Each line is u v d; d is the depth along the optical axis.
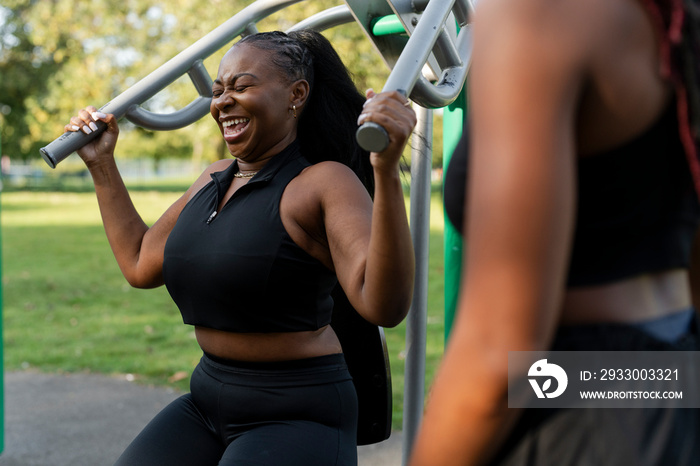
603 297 0.68
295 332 1.38
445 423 0.59
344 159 1.56
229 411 1.40
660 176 0.66
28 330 5.45
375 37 1.46
